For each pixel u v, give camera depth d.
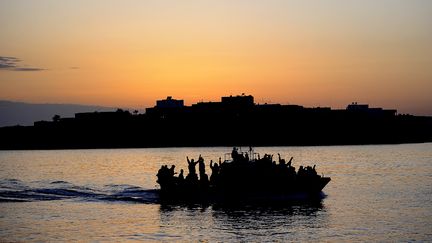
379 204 62.41
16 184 85.38
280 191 64.38
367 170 118.50
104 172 120.19
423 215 55.31
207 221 52.53
